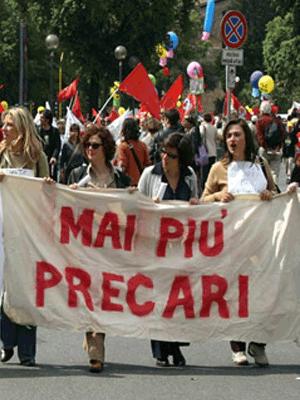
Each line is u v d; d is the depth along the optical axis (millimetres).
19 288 14648
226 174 15305
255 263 14953
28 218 14734
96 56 95125
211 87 192625
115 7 92938
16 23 122625
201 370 14688
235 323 14898
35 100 127938
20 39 39781
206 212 14938
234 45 30750
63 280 14742
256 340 14898
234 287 14930
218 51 197500
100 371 14391
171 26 98188
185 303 14859
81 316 14688
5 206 14672
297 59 113625
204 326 14898
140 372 14453
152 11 93938
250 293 14938
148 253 14883
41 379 13883
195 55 172250
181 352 15945
